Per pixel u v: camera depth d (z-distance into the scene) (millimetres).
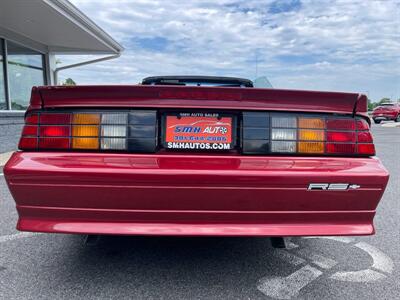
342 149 2010
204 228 1943
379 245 2910
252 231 1946
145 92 1948
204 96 1974
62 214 1931
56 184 1885
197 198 1910
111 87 1928
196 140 2004
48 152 1941
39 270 2361
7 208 3756
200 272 2369
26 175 1871
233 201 1925
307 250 2791
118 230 1921
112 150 1949
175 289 2135
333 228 1996
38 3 7066
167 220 1943
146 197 1900
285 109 1996
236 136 2021
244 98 1985
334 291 2141
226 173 1887
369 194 1971
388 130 19547
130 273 2336
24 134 1965
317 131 2002
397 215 3760
